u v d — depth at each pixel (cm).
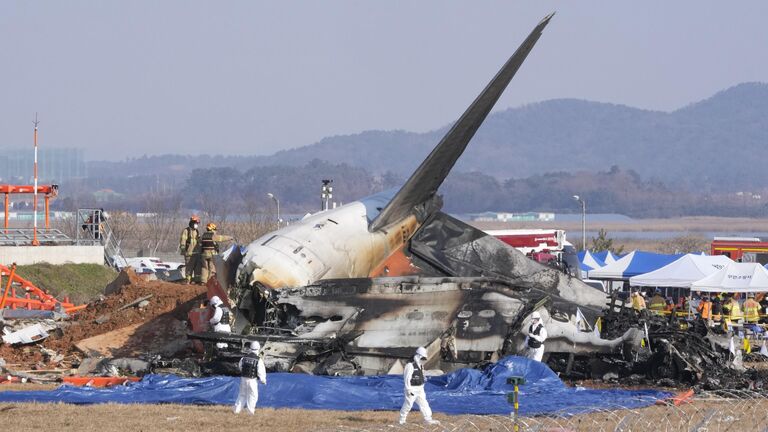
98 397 8400
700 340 11000
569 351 10281
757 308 17450
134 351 11012
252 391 7625
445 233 13025
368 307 10225
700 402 8362
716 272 18062
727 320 16075
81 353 10988
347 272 11406
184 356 10925
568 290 12950
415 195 12419
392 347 9925
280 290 10325
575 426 6988
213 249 13288
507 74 11475
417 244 12812
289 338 9706
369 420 7531
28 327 11519
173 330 11600
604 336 11169
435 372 9856
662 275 18388
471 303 10225
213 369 9819
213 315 9906
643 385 10025
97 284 18975
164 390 8788
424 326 10062
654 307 16812
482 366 9856
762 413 7688
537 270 12962
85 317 12375
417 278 10406
